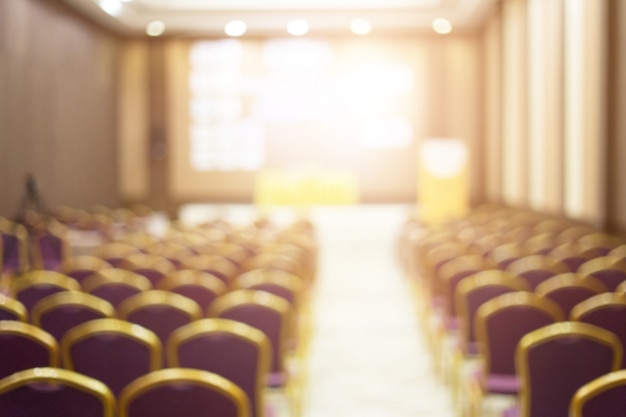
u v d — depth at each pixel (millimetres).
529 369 4168
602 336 4105
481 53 20797
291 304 6234
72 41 17062
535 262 7793
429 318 7820
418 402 6273
